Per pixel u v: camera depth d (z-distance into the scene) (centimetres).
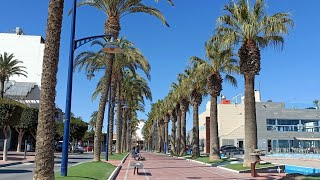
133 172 2525
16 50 9400
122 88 6256
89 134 10688
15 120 3375
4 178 1916
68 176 1605
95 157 2878
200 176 2280
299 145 7838
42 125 1149
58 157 4481
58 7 1186
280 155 5247
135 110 10212
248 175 2377
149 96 6419
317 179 1797
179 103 6341
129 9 2956
